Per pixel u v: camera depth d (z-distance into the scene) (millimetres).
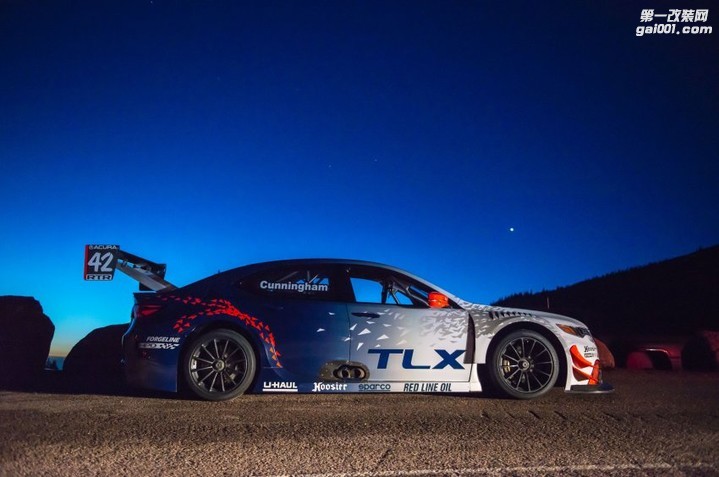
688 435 4668
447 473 3723
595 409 5719
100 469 3740
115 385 7180
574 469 3803
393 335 6238
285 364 6098
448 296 6516
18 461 3877
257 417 5227
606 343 11047
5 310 8633
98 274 7852
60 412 5367
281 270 6406
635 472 3746
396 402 6039
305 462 3928
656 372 9156
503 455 4109
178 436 4535
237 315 6109
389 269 6590
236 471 3732
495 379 6246
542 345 6355
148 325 6078
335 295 6367
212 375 6035
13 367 8320
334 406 5773
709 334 10500
